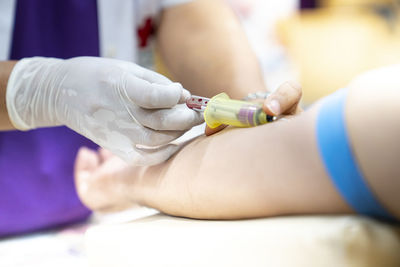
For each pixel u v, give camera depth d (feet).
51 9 3.67
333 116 1.52
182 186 2.06
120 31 3.95
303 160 1.57
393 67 1.52
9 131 3.59
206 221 1.99
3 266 2.78
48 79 2.54
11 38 3.51
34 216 3.58
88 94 2.31
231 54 3.41
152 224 2.08
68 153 3.79
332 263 1.40
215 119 2.05
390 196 1.40
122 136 2.30
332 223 1.49
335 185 1.50
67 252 3.02
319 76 6.70
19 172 3.59
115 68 2.32
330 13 6.81
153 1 3.91
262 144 1.73
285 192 1.63
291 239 1.47
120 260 2.05
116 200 3.10
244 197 1.76
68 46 3.78
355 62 6.57
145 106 2.16
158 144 2.27
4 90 2.67
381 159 1.38
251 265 1.57
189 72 3.66
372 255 1.40
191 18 3.69
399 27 6.54
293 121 1.69
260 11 7.00
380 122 1.39
